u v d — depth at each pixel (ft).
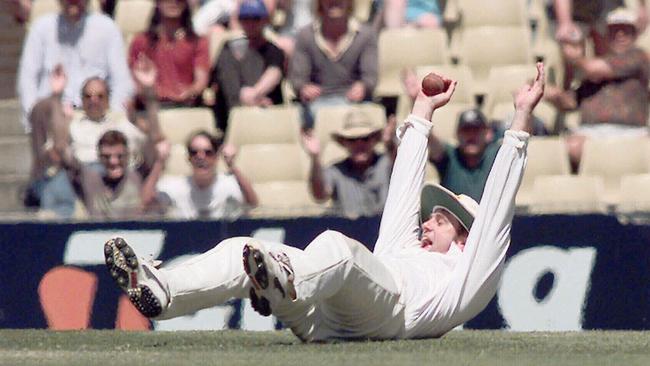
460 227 68.49
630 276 93.91
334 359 56.65
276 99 127.75
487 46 133.80
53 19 132.36
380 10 135.64
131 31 142.61
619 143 121.29
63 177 116.06
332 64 125.59
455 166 109.50
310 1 140.05
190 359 57.21
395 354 59.00
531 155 120.57
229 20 137.18
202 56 129.90
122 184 114.01
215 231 98.89
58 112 120.06
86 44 131.34
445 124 126.00
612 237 94.17
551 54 133.49
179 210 100.42
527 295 94.89
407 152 70.23
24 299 101.45
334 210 98.17
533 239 95.20
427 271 66.64
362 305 62.80
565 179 118.93
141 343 70.13
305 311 63.21
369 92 126.31
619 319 94.07
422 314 65.77
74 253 100.63
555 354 61.72
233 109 126.21
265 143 123.44
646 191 118.42
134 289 57.98
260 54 127.34
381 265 63.10
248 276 57.36
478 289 66.49
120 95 129.70
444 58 130.62
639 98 124.98
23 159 140.77
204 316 96.89
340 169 112.37
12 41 153.79
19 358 59.00
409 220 69.31
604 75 124.98
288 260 58.03
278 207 98.78
